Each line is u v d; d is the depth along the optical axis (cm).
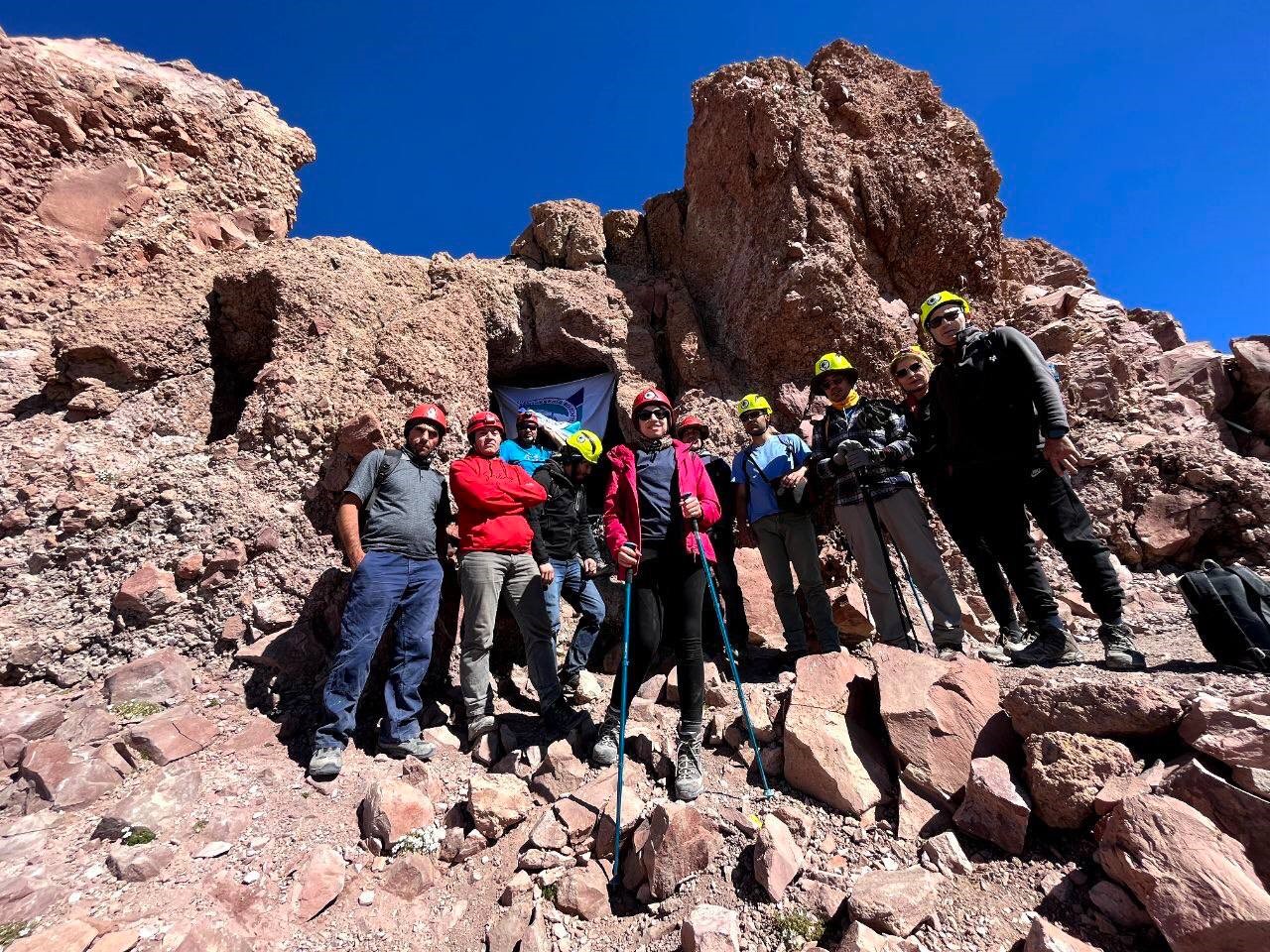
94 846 252
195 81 867
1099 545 332
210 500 448
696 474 338
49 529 442
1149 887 187
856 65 791
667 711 372
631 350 720
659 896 233
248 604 405
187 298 607
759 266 694
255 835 271
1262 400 603
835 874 230
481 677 360
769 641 460
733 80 757
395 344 565
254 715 354
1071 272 860
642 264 859
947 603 365
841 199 686
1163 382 627
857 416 405
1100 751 231
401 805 281
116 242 701
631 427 664
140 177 747
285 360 528
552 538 440
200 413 546
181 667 371
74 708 340
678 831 243
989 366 351
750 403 479
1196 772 204
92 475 468
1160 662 329
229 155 839
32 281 643
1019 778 248
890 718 282
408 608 364
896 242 705
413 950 226
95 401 524
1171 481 525
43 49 725
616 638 486
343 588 419
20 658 366
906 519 376
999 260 782
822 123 736
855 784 267
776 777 296
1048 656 334
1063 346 685
